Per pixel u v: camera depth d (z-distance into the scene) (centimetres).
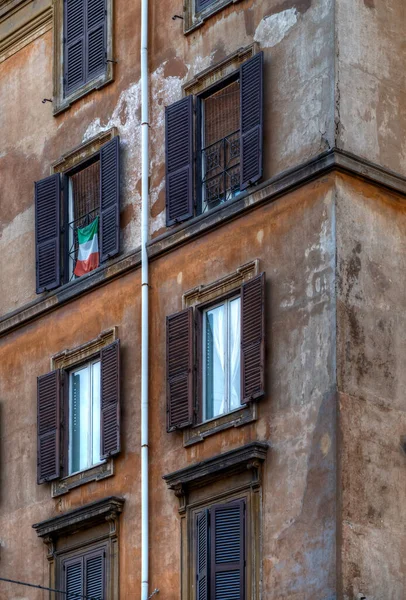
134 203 6025
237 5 5862
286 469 5294
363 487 5191
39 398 6116
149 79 6088
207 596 5359
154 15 6147
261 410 5412
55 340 6166
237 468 5397
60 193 6294
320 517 5166
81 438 6003
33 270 6359
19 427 6225
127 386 5853
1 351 6388
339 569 5078
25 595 5988
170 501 5603
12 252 6462
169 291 5806
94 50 6328
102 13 6325
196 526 5506
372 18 5628
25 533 6069
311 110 5522
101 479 5844
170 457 5644
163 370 5753
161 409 5716
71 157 6303
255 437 5409
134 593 5622
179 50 6022
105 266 6025
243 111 5697
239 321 5591
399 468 5278
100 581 5747
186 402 5612
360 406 5259
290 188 5506
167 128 5925
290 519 5241
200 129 5878
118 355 5869
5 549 6125
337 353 5259
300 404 5312
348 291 5334
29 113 6556
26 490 6119
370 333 5344
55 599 5869
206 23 5953
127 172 6078
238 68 5791
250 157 5638
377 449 5250
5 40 6694
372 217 5450
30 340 6272
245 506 5375
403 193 5534
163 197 5931
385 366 5347
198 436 5569
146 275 5875
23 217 6462
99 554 5778
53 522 5894
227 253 5653
